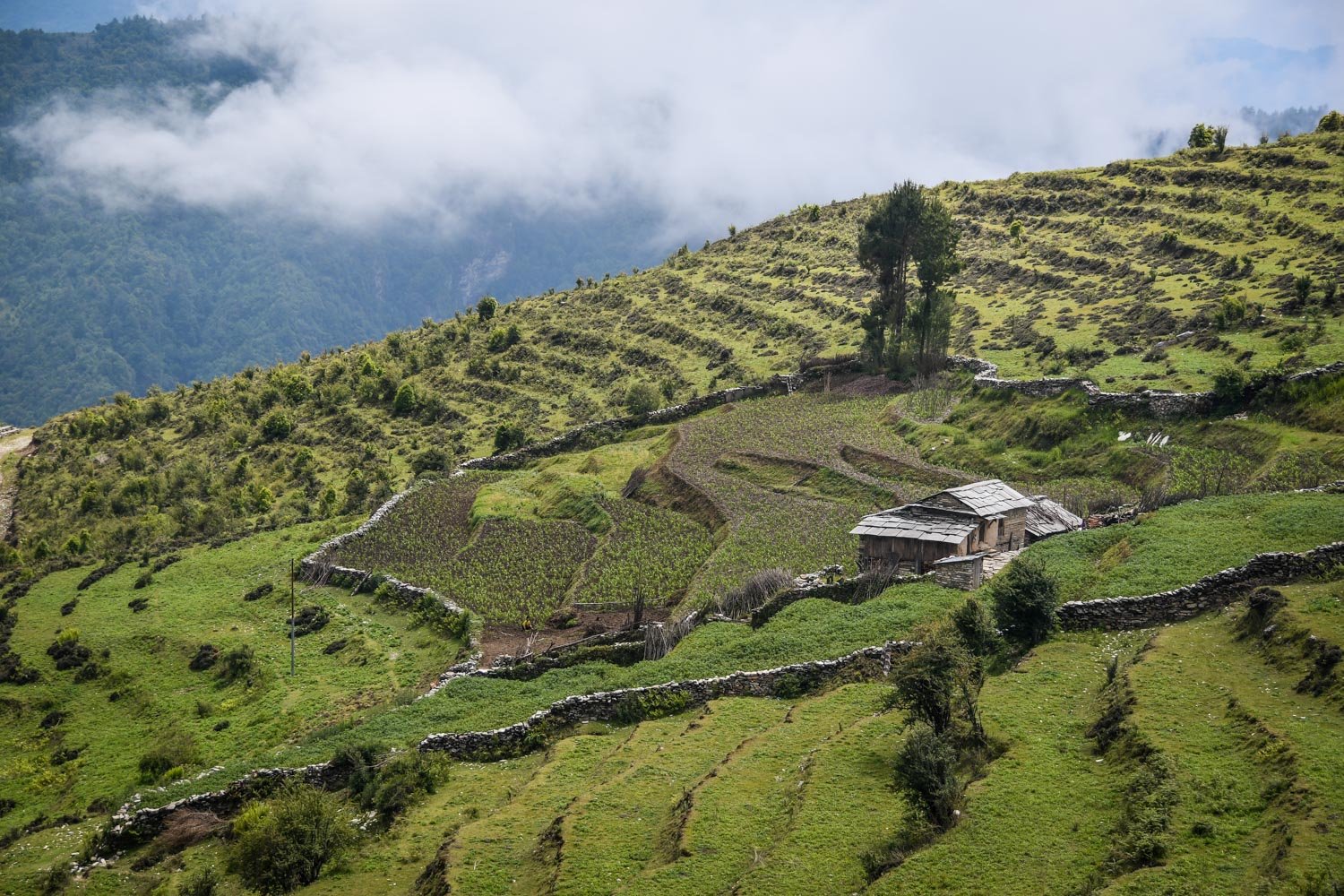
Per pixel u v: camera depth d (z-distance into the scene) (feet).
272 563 302.86
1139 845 98.68
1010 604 153.28
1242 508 179.93
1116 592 155.74
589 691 172.55
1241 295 349.00
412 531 304.71
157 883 147.54
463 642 221.66
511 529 293.02
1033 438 288.30
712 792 128.36
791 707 155.84
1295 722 113.09
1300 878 87.66
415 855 137.80
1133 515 203.72
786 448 320.29
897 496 265.95
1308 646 126.62
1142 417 271.69
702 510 279.49
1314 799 98.32
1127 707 122.42
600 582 240.32
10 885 153.79
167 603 286.87
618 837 125.39
